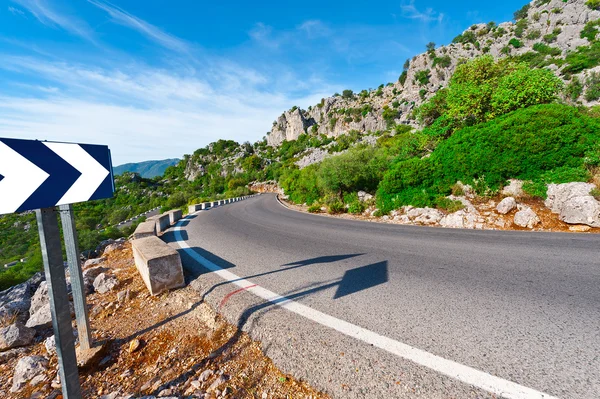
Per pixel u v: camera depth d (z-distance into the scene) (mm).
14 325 2682
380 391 1663
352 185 16078
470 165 9055
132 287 3781
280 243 6496
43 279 4570
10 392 1973
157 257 3455
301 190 23328
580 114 7777
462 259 4512
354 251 5402
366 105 119125
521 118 8188
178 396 1765
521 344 2062
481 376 1726
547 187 7621
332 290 3318
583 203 6430
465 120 12516
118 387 1919
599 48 60219
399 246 5684
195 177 133000
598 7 87625
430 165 10102
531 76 9938
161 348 2367
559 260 4203
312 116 148500
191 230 9242
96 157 1866
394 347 2072
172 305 3156
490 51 101875
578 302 2768
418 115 16578
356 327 2395
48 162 1536
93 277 4234
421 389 1648
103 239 13320
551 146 7605
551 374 1719
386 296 3076
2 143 1333
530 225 6949
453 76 14344
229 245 6410
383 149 18266
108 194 1943
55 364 2240
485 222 7637
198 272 4199
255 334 2424
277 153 130500
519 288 3197
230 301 3059
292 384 1827
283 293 3254
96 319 2963
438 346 2068
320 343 2174
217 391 1782
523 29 100188
